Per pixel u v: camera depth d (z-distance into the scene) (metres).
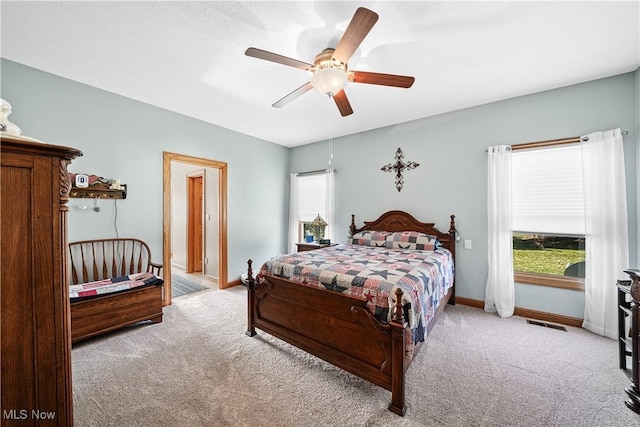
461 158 3.35
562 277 2.80
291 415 1.51
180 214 5.35
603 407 1.55
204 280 4.56
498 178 2.99
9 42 1.98
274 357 2.12
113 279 2.68
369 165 4.16
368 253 2.95
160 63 2.28
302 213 5.03
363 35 1.48
